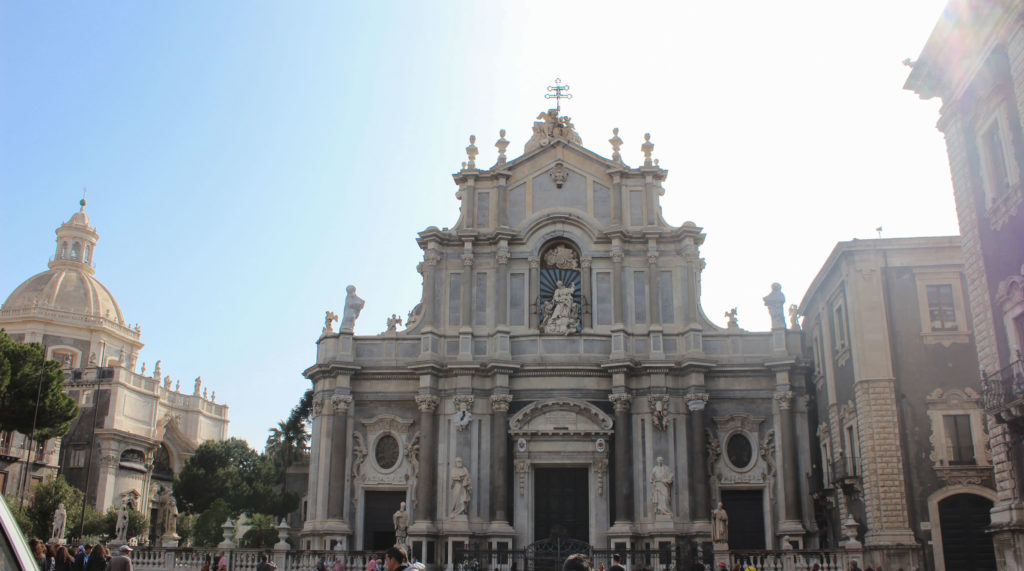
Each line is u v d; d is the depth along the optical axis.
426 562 42.34
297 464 82.56
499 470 43.91
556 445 44.62
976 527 33.31
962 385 34.88
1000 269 26.36
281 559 38.22
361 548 44.44
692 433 44.09
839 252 36.91
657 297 46.44
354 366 45.84
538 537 44.09
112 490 69.25
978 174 27.70
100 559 21.80
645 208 47.97
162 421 78.38
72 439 69.75
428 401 44.91
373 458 45.50
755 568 34.78
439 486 44.38
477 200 49.03
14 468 62.72
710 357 45.66
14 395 52.16
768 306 46.06
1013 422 24.42
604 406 45.16
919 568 32.97
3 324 79.56
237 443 87.38
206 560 38.53
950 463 34.03
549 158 49.25
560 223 48.03
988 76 26.42
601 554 41.72
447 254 48.12
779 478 43.72
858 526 36.59
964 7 25.83
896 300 36.12
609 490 44.09
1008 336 25.91
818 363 43.78
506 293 47.03
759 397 45.19
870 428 34.81
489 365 45.12
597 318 46.81
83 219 91.56
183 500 75.38
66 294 84.75
